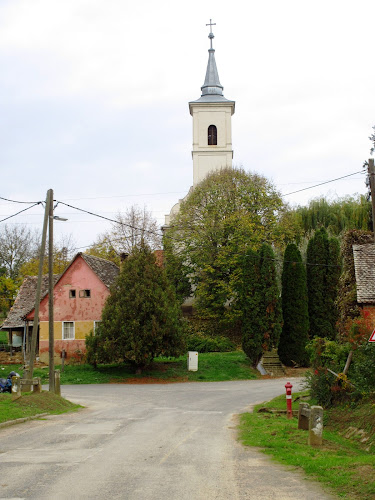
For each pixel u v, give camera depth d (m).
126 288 37.34
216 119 66.38
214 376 37.53
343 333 24.52
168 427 16.05
